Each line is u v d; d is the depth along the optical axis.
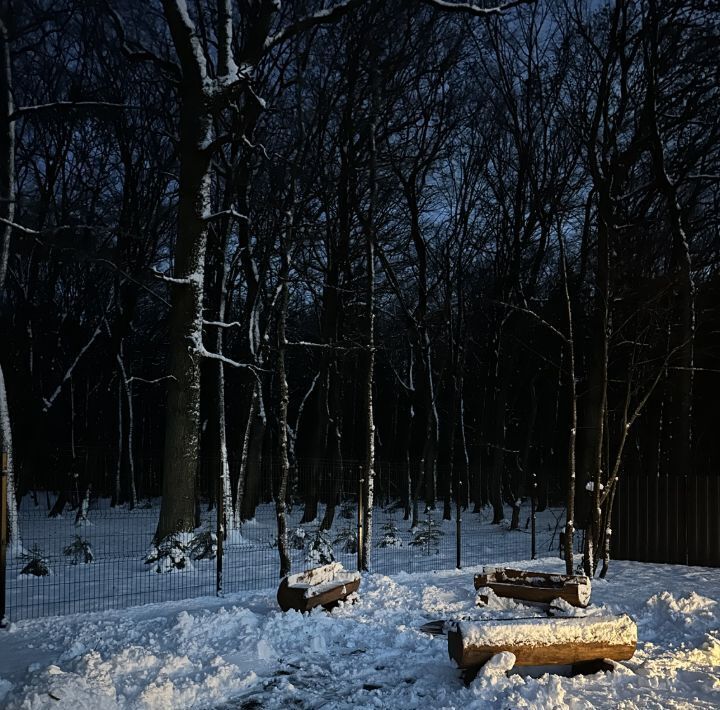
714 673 6.89
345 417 44.41
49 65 28.17
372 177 19.70
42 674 6.60
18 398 30.36
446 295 32.41
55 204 30.22
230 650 8.02
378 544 19.94
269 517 27.77
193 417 18.00
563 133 30.05
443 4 19.27
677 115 25.98
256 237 26.55
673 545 16.86
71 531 21.47
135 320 40.28
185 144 18.36
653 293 22.53
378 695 6.63
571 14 27.00
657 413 28.53
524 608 10.26
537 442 39.69
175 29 17.95
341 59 23.86
